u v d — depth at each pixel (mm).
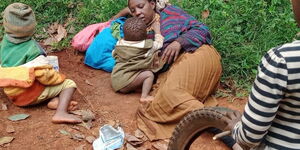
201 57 4270
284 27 5207
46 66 3936
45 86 4016
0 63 4191
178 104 3842
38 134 3738
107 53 4910
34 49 4016
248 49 4938
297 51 1824
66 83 4098
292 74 1818
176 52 4387
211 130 2727
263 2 5496
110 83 4699
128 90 4469
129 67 4430
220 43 4934
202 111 2508
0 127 3814
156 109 3943
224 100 4445
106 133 3631
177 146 2721
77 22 5664
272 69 1833
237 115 2365
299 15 1932
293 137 1965
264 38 5102
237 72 4734
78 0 5930
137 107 4277
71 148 3604
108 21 5348
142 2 4707
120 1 5770
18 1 5859
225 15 5359
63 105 3982
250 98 1921
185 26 4605
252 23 5297
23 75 3889
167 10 4824
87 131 3836
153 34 4781
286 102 1927
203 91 4184
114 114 4145
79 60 5129
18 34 3982
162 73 4516
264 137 2051
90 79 4762
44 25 5621
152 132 3887
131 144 3701
